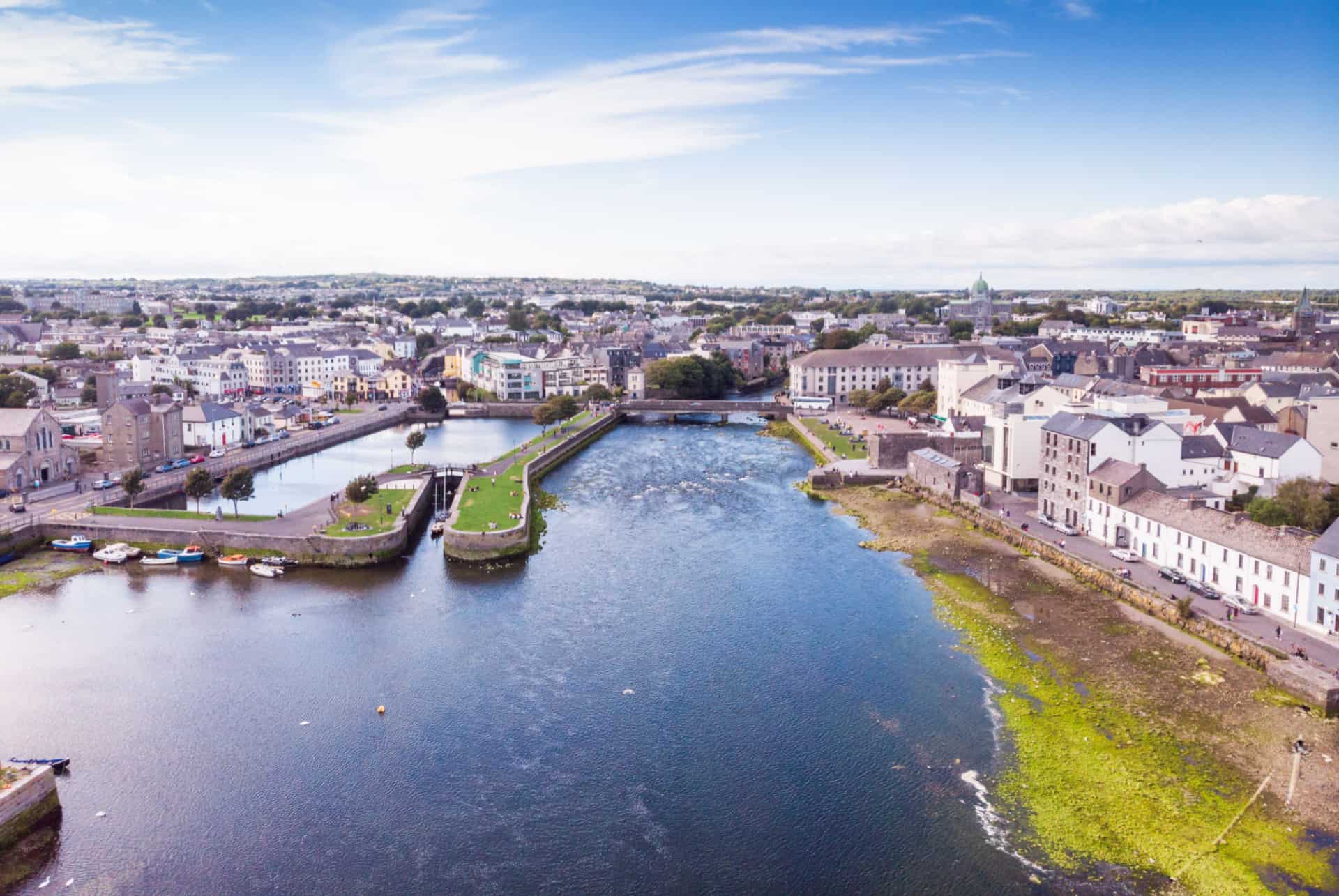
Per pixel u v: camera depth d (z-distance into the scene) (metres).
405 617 112.00
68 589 122.12
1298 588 99.19
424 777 76.69
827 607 114.62
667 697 90.44
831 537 148.25
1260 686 89.81
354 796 74.25
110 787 75.25
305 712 87.62
